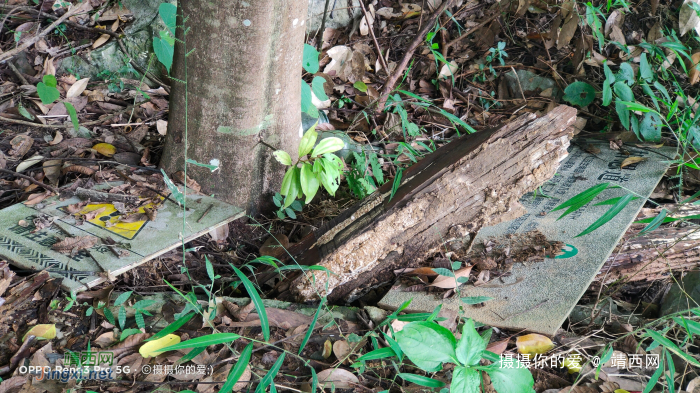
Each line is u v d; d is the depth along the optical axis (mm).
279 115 2816
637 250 2625
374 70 4195
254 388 1889
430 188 2379
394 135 3764
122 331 2047
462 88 4195
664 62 3768
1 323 2021
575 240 2533
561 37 3645
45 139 3189
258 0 2389
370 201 2549
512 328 2127
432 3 4367
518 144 2365
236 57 2520
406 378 1723
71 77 3750
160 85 3926
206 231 2553
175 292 2367
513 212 2414
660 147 3416
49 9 3979
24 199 2723
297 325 2170
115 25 3953
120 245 2363
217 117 2686
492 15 4289
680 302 2373
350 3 4301
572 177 3162
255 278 2590
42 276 2158
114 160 3049
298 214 3059
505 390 1412
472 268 2449
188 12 2496
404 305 1980
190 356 1846
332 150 2693
